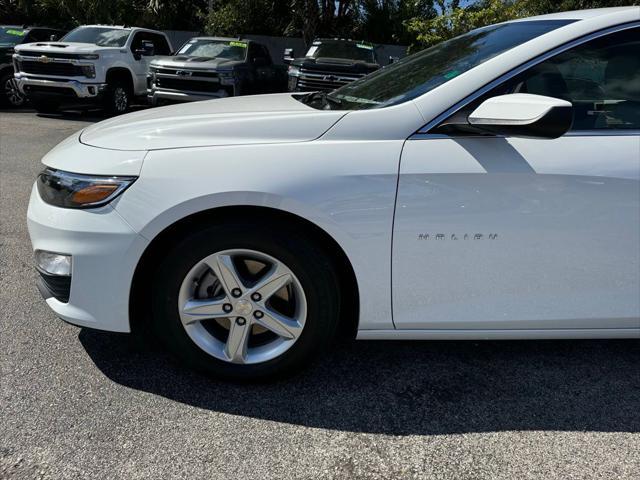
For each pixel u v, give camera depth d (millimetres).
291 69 10414
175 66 9570
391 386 2436
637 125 2232
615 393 2426
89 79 9766
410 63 2875
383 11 15562
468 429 2172
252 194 2076
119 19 15703
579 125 2213
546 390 2436
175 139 2219
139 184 2113
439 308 2268
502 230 2162
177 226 2182
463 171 2121
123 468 1902
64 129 8906
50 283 2250
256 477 1890
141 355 2586
